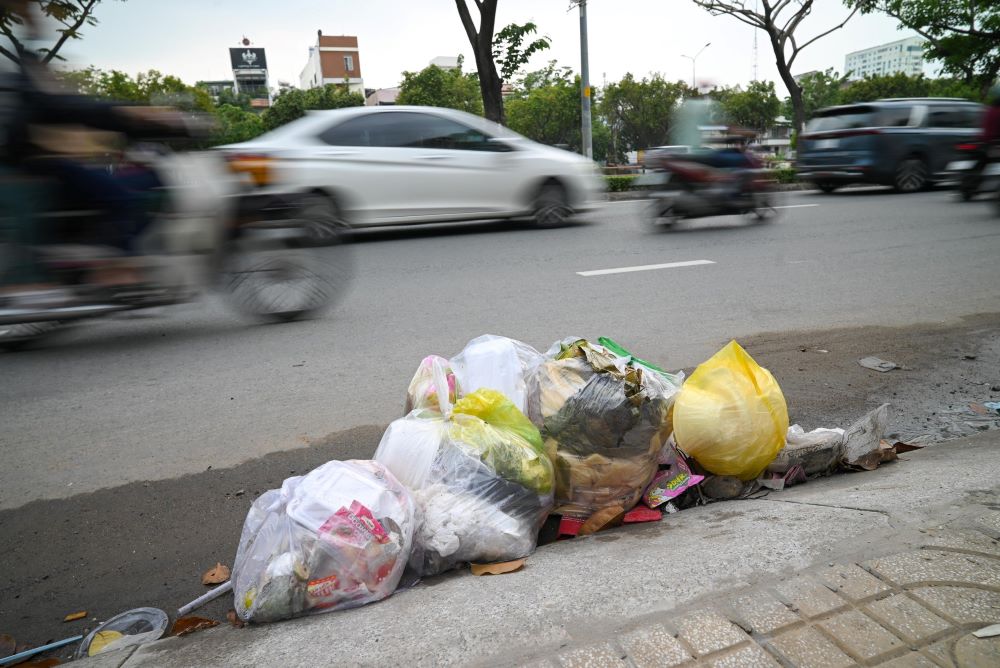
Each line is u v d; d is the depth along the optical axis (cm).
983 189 1026
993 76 2336
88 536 267
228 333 518
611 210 1189
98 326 540
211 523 275
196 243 478
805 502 233
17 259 422
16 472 316
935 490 220
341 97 4791
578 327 516
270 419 369
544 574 200
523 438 240
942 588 164
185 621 210
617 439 243
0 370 449
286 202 528
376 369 439
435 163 871
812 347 464
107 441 346
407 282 665
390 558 200
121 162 451
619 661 150
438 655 158
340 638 173
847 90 5909
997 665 140
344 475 213
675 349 466
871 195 1299
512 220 1052
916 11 2217
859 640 150
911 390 389
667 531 228
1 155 408
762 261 730
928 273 659
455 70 4725
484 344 292
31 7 395
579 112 4981
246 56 10800
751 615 161
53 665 195
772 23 2194
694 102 965
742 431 250
